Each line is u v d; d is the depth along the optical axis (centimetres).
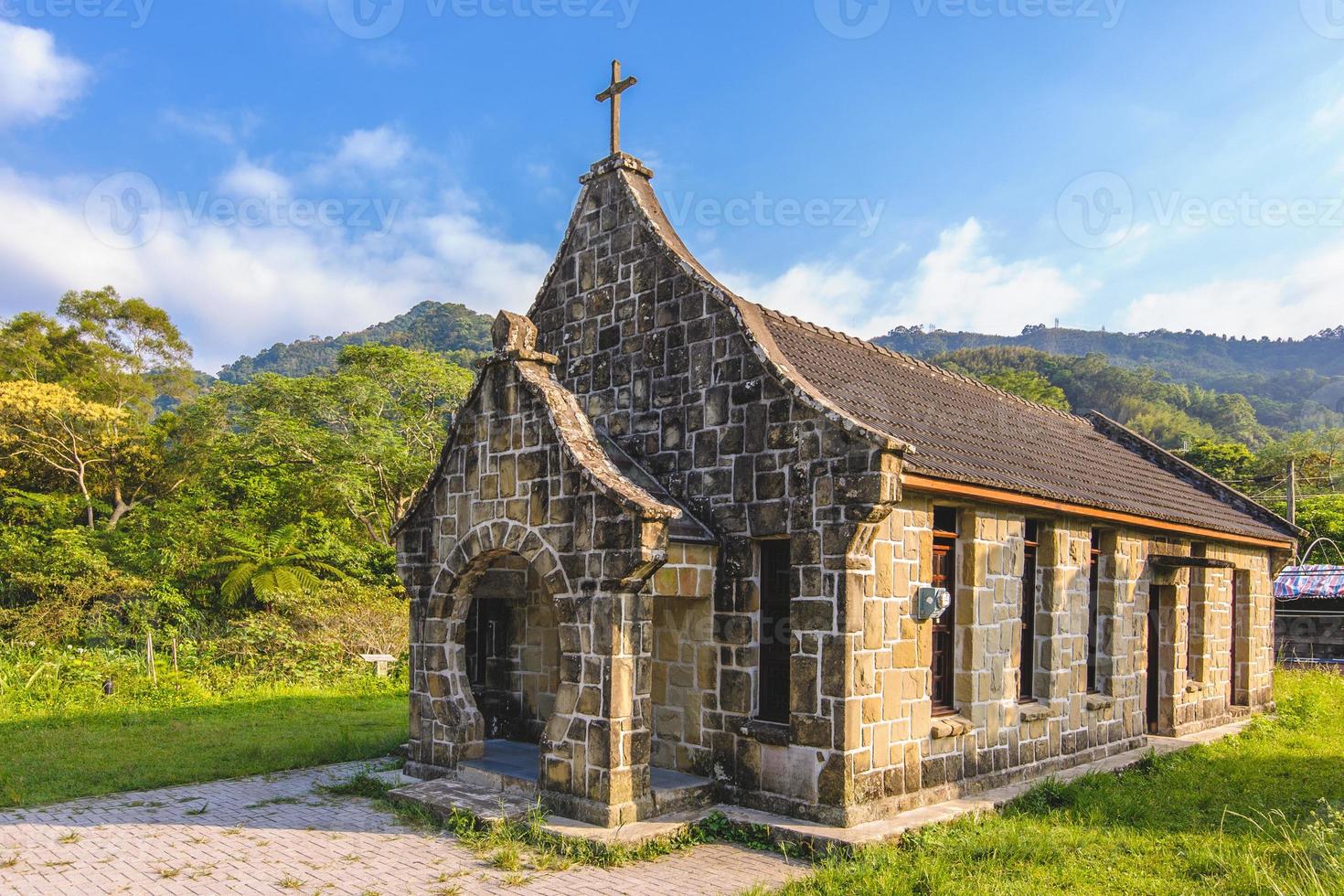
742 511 1010
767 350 1009
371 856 841
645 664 922
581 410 1119
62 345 4097
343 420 3447
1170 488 1717
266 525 2991
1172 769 1245
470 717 1080
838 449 919
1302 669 2409
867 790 904
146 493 3569
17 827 928
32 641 2044
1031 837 873
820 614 916
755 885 743
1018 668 1134
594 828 871
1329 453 4788
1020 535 1146
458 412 1091
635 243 1182
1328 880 726
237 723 1539
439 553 1101
